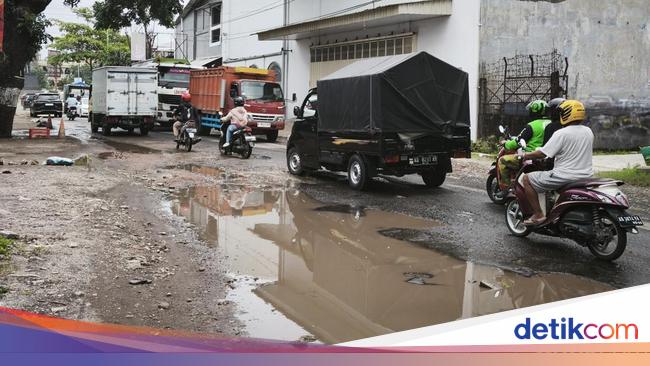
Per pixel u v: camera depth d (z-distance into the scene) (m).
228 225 8.04
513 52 18.56
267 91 22.58
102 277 5.43
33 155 15.95
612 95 19.73
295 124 12.88
